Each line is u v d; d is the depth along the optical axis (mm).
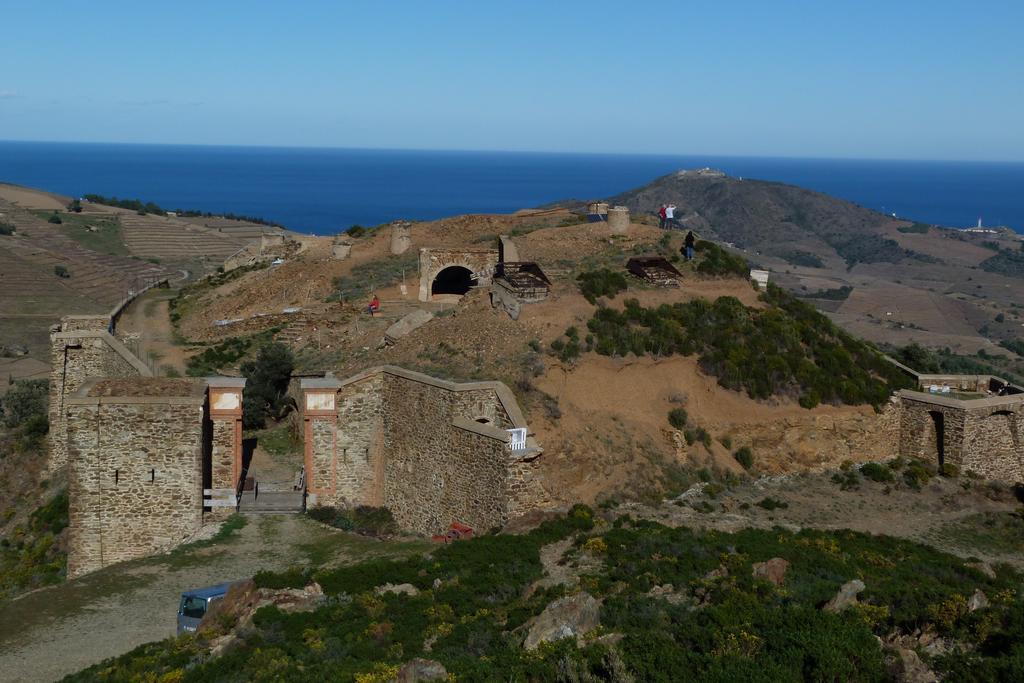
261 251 80000
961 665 17891
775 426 40500
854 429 41969
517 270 47000
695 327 43312
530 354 38781
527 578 25828
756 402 41062
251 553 30672
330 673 20219
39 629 25828
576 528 30109
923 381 47562
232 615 25047
